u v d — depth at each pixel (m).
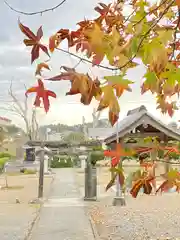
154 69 1.94
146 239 11.02
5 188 28.67
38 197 21.66
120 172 2.73
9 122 57.97
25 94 1.88
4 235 11.55
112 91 1.89
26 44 2.00
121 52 1.99
